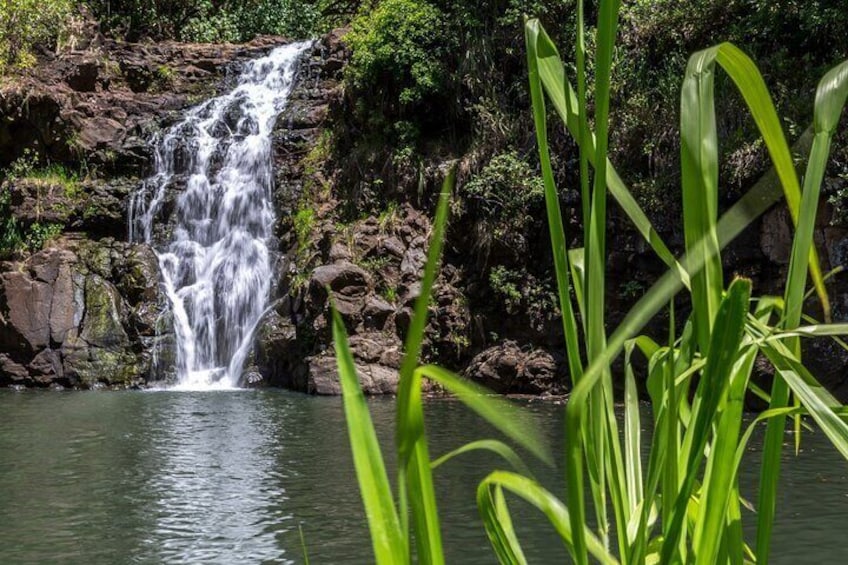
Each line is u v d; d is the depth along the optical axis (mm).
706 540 1268
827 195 13547
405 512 936
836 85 1234
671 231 15242
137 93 23156
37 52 22391
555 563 5793
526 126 17438
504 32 18219
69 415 13273
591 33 16766
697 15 16219
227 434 11336
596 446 1318
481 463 9141
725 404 1281
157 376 18172
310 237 18672
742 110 14930
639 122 15938
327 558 5973
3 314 18109
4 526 6875
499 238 16750
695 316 1268
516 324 16625
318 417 12945
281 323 17797
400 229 17906
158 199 20312
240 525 6863
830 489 7695
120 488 8180
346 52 22297
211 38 28609
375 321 16844
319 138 20656
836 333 1232
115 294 18656
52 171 20719
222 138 21250
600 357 1073
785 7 14977
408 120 18766
